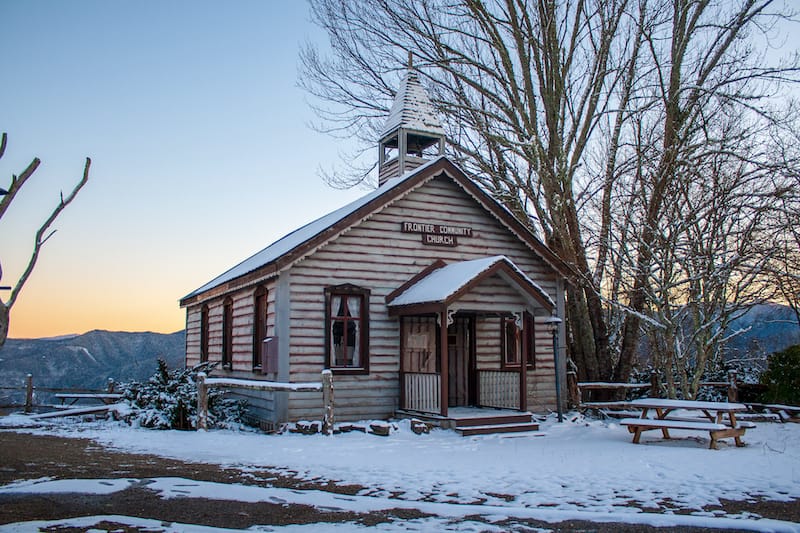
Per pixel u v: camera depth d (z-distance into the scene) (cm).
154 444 1262
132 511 724
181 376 1692
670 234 1822
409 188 1695
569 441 1366
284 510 743
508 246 1839
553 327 1677
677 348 2053
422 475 975
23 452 1148
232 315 1961
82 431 1477
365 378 1616
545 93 2120
